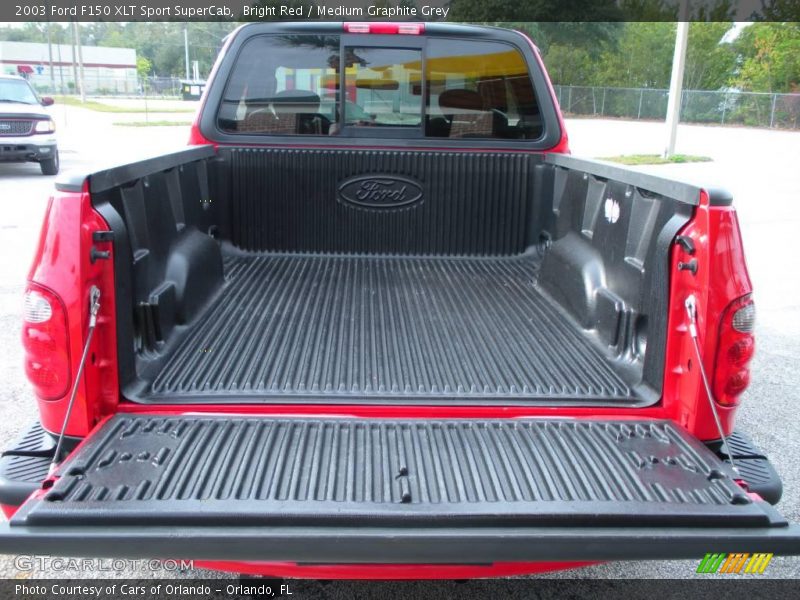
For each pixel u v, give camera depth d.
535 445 2.15
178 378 2.51
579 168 3.37
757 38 45.19
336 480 1.92
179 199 3.21
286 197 4.07
